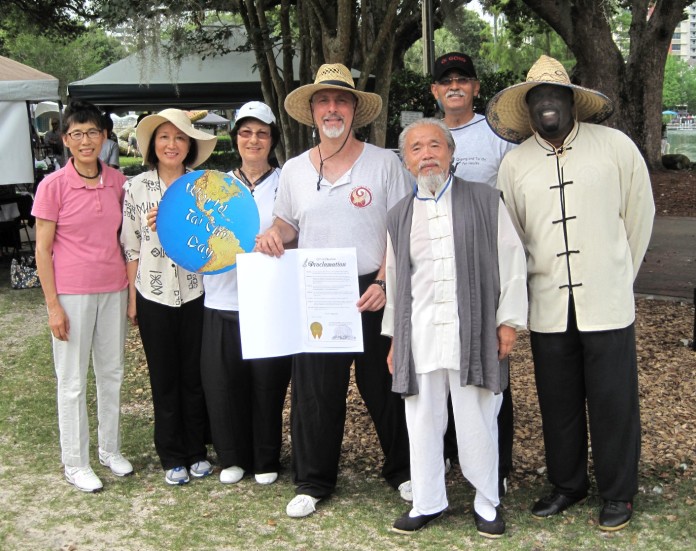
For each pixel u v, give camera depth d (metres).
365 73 6.77
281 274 3.63
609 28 19.12
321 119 3.63
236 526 3.64
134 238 3.96
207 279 3.96
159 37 7.96
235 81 11.58
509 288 3.27
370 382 3.84
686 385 5.26
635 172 3.37
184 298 3.97
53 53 34.06
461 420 3.40
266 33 7.96
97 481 4.04
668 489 3.84
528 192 3.44
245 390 4.06
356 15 7.76
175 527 3.65
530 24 22.83
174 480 4.08
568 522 3.57
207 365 3.99
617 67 19.59
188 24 9.05
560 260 3.38
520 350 6.19
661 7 19.36
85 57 35.72
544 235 3.41
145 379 5.90
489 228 3.29
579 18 18.91
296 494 3.84
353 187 3.63
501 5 20.86
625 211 3.43
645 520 3.55
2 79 9.53
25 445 4.66
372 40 7.52
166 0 7.16
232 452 4.08
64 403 3.98
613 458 3.47
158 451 4.13
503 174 3.57
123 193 3.97
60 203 3.76
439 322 3.34
